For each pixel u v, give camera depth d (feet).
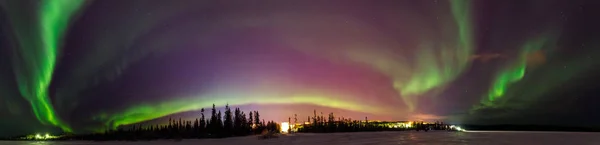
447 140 230.89
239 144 229.04
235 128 400.06
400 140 236.63
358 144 202.69
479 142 205.67
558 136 298.97
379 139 256.93
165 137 339.36
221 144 237.04
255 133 408.46
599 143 196.24
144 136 340.80
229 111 409.69
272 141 258.98
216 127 382.22
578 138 254.68
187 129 367.66
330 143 217.77
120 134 338.95
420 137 287.28
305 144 212.84
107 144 274.77
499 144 188.14
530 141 215.31
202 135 358.02
